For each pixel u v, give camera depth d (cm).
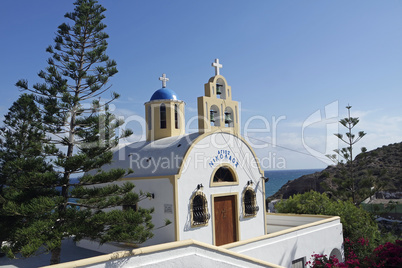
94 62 1322
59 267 841
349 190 2836
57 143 1209
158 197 1383
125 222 1091
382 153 5009
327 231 1738
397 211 3070
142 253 984
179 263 1054
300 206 2192
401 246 1417
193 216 1374
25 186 1028
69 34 1323
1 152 1327
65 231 1060
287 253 1483
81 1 1359
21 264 1348
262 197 1672
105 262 916
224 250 1176
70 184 1152
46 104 1173
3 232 1111
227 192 1511
